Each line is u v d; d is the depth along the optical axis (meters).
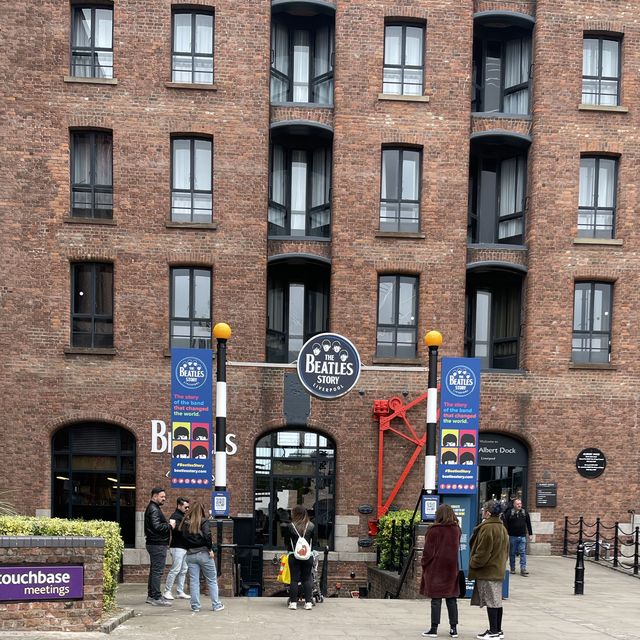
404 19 19.53
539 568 17.09
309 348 17.72
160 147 18.69
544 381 19.30
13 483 17.84
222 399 13.96
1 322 18.05
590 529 19.03
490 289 20.59
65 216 18.36
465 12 19.56
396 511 17.86
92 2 18.77
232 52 18.95
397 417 18.70
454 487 13.67
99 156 18.88
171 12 18.91
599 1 19.91
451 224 19.31
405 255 19.17
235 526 17.92
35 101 18.39
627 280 19.62
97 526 10.91
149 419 18.30
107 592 10.51
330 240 19.47
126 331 18.39
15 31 18.39
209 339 18.78
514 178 20.56
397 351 19.30
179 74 19.03
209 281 18.98
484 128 19.97
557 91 19.69
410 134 19.30
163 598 11.96
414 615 11.48
